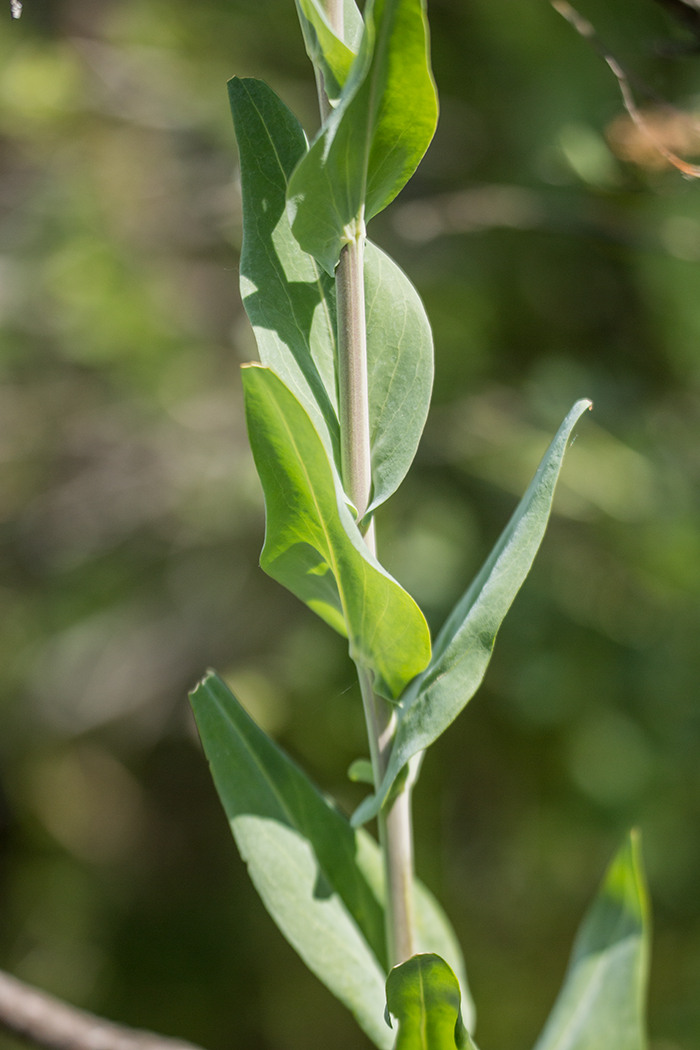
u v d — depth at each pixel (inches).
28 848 102.5
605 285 77.7
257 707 78.8
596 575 73.2
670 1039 68.0
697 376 72.8
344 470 20.2
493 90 76.8
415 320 20.8
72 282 83.9
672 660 68.4
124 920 98.0
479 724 79.6
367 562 19.4
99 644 92.4
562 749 76.4
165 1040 26.4
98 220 87.4
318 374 20.5
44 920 98.1
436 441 75.9
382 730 20.8
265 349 20.1
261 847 21.6
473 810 81.7
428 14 78.2
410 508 75.0
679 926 71.6
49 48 85.6
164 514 89.4
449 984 19.6
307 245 19.8
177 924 97.3
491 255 79.1
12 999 26.1
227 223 81.5
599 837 73.3
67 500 92.7
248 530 86.4
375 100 19.2
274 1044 88.1
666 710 69.2
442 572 72.5
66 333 87.7
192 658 88.9
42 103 82.9
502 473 74.0
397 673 20.4
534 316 80.3
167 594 91.5
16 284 86.2
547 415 73.1
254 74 85.6
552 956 77.5
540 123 69.2
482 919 80.5
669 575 68.8
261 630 86.1
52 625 93.5
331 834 22.2
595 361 78.0
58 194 88.7
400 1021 19.9
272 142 20.4
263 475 19.6
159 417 88.7
